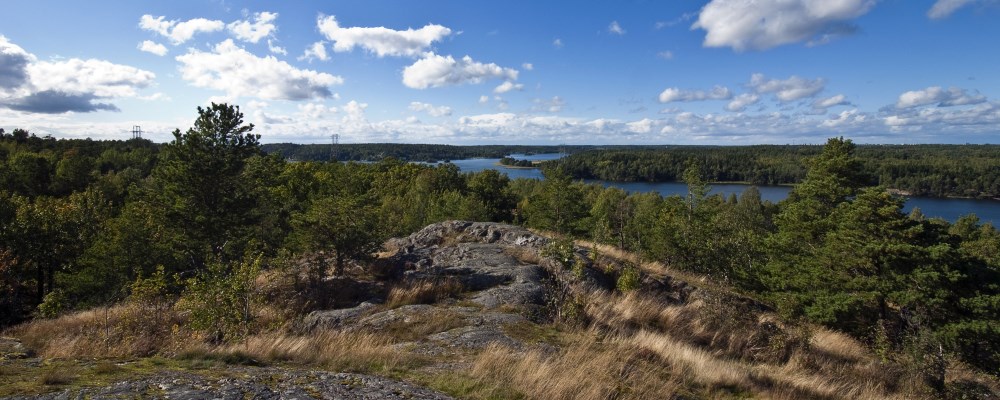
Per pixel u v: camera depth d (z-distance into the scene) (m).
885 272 16.69
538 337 7.95
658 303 11.62
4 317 20.17
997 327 14.74
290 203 28.55
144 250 22.97
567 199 36.22
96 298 22.17
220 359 5.93
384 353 6.66
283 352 6.49
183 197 20.84
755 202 54.19
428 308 10.02
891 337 14.84
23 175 51.50
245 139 22.39
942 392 8.98
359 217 13.88
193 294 8.41
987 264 16.39
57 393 4.23
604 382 5.69
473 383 5.35
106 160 70.81
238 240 21.31
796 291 18.86
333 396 4.54
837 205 22.50
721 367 7.29
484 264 13.76
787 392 6.80
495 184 62.84
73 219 28.42
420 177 63.16
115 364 5.55
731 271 17.25
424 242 18.88
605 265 14.30
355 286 12.83
